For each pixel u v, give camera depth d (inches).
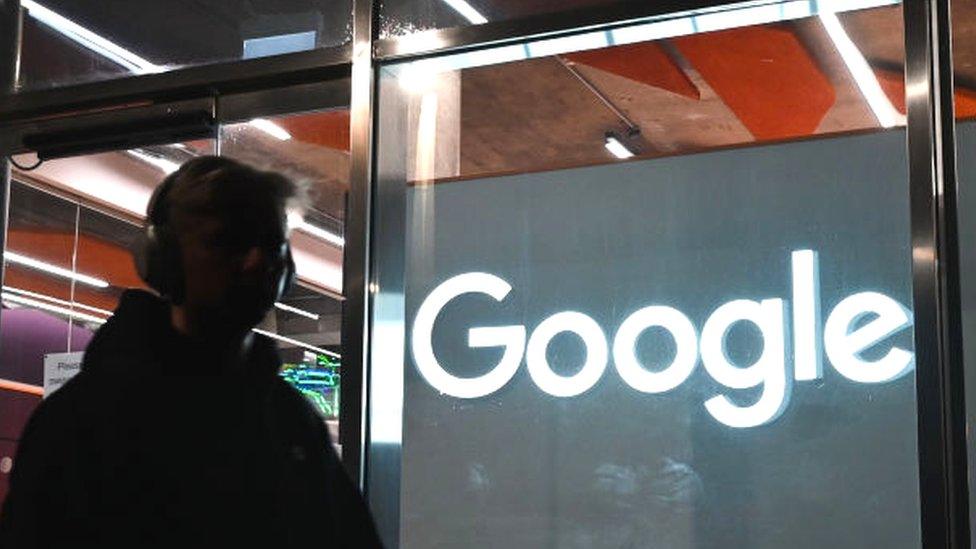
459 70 169.3
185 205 66.8
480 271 164.4
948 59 140.3
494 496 159.0
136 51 177.2
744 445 150.9
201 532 64.0
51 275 200.2
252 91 172.4
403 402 163.5
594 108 222.4
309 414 72.6
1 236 192.1
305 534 67.8
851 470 146.6
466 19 161.2
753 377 151.9
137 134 176.4
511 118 220.7
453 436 161.2
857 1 147.0
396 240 165.3
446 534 159.8
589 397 157.8
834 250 151.6
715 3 149.6
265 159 179.6
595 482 155.7
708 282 155.7
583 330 159.5
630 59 177.8
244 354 69.2
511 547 157.2
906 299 147.8
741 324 153.5
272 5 171.5
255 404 68.2
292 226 71.9
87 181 193.6
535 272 162.6
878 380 147.1
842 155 153.1
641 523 153.3
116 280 205.0
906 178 150.3
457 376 162.6
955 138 142.6
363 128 162.6
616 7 154.1
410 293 165.8
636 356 156.9
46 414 64.4
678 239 157.8
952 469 133.2
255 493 66.2
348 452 156.6
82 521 62.4
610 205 161.3
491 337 162.4
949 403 134.3
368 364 158.9
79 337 203.0
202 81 172.7
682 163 159.3
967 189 144.1
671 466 153.3
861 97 179.6
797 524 147.6
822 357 149.7
